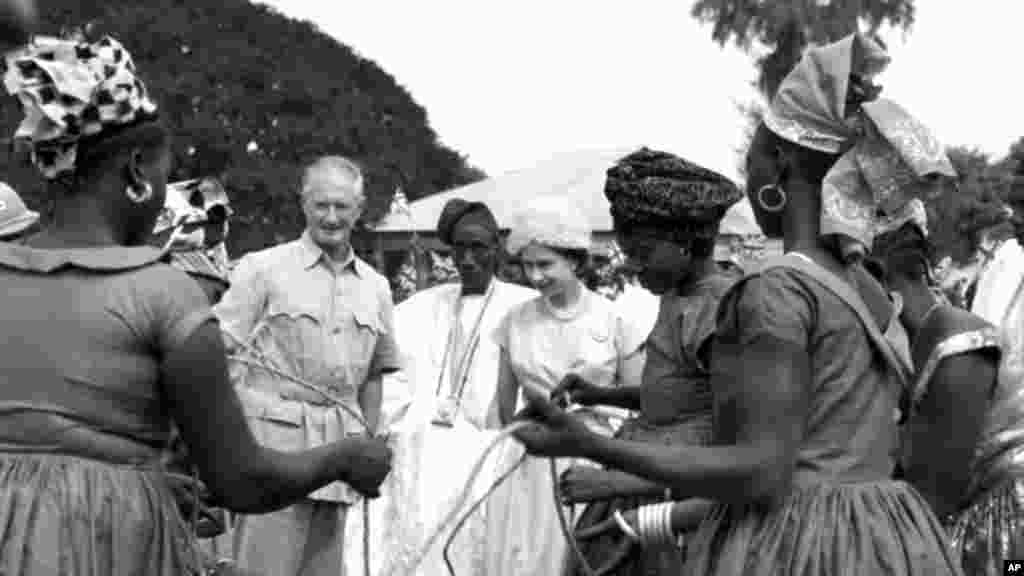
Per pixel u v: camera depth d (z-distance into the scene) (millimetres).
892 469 3873
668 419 4891
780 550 3654
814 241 3846
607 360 6863
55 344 3420
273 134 35312
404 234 25812
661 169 4922
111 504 3404
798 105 3838
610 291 10641
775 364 3633
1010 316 4980
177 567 3541
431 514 7242
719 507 3865
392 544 7363
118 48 3561
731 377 3777
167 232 5703
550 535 6824
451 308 7773
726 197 4930
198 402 3508
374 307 6809
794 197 3863
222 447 3557
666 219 4879
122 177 3564
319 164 6773
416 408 7469
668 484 3637
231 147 34562
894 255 4555
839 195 3783
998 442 4781
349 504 6637
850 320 3719
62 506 3359
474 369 7531
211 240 6734
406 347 7676
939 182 3785
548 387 6887
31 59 3504
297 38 37750
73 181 3549
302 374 6625
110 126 3518
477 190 26938
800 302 3682
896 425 3924
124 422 3463
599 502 4816
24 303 3439
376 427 6902
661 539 4320
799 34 37188
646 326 6879
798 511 3668
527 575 6828
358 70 38875
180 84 34594
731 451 3625
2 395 3416
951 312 4375
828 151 3809
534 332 6945
